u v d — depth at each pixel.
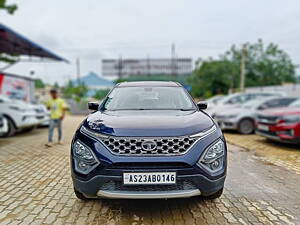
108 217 3.24
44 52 13.90
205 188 2.93
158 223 3.08
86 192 3.01
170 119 3.26
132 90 4.46
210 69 38.03
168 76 47.25
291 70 41.16
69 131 11.42
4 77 13.95
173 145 2.87
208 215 3.27
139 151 2.85
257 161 5.87
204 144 2.98
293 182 4.48
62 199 3.79
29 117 10.32
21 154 6.75
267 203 3.63
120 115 3.52
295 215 3.28
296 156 6.30
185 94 4.41
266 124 7.42
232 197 3.83
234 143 8.05
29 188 4.24
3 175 4.94
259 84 39.44
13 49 13.35
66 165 5.64
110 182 2.90
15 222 3.13
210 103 14.60
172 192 2.85
